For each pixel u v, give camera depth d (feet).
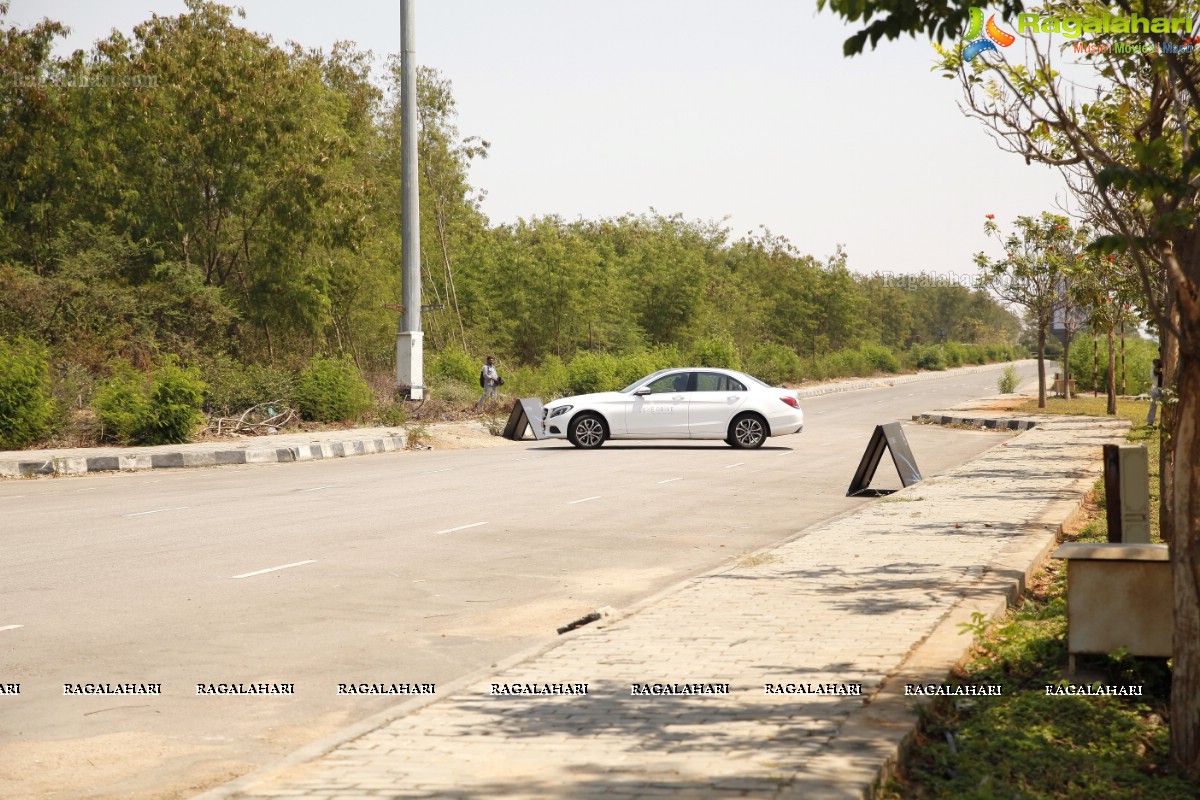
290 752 35.01
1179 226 30.25
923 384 424.05
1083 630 39.24
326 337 244.63
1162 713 37.04
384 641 49.01
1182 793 30.37
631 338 344.28
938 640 44.14
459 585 61.41
